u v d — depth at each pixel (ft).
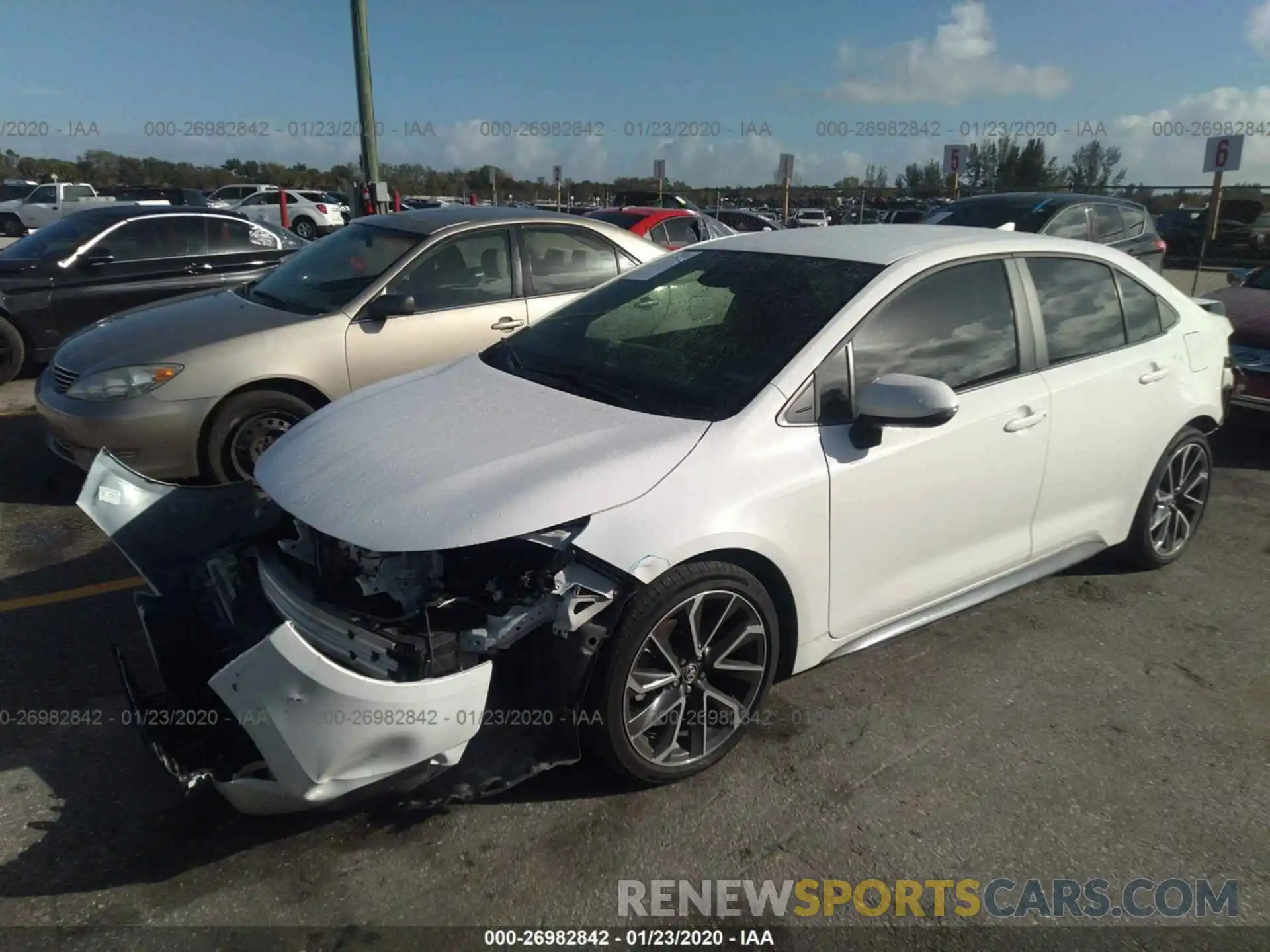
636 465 9.20
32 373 28.66
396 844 8.89
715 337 11.10
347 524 8.87
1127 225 35.86
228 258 28.63
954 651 12.71
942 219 35.88
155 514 10.89
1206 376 14.76
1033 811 9.55
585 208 85.46
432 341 18.57
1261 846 9.14
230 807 9.36
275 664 7.50
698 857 8.81
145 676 11.59
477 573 8.94
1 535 16.19
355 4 37.32
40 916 7.96
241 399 16.99
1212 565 15.74
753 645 10.08
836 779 9.98
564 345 12.17
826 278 11.41
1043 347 12.43
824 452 10.10
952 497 11.33
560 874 8.56
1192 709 11.48
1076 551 13.64
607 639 8.90
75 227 27.78
